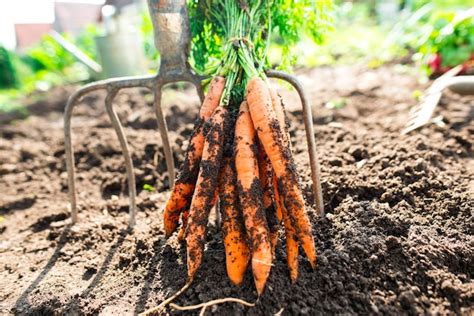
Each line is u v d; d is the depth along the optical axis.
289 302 0.33
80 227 0.50
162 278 0.39
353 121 0.73
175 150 0.66
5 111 1.16
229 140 0.36
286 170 0.33
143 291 0.38
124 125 0.84
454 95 0.78
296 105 0.82
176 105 0.86
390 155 0.53
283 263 0.36
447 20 0.87
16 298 0.39
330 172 0.50
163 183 0.60
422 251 0.36
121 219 0.52
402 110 0.75
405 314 0.32
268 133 0.34
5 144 0.86
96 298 0.38
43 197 0.63
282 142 0.34
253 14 0.38
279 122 0.35
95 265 0.43
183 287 0.35
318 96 0.88
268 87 0.37
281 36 0.45
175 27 0.40
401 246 0.36
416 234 0.38
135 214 0.50
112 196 0.58
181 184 0.37
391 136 0.62
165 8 0.39
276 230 0.35
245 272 0.35
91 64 1.15
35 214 0.58
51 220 0.55
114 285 0.40
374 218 0.40
